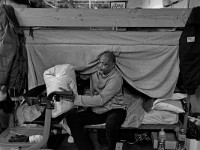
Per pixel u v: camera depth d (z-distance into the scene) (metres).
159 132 1.95
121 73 1.91
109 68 1.73
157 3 3.38
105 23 1.74
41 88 1.75
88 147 1.67
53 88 1.56
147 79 1.89
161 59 1.82
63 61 1.86
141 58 1.85
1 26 1.62
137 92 2.04
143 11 1.71
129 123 1.79
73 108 1.82
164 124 1.88
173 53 1.81
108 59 1.69
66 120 1.78
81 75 1.97
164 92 1.88
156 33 1.77
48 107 1.47
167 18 1.71
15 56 1.72
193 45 1.71
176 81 1.86
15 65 1.74
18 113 2.00
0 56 1.63
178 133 1.91
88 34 1.80
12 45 1.67
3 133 1.94
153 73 1.87
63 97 1.47
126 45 1.81
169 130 2.13
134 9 1.71
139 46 1.80
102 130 2.06
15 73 1.75
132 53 1.83
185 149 1.91
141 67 1.86
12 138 1.82
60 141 2.14
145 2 4.12
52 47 1.82
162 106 1.86
